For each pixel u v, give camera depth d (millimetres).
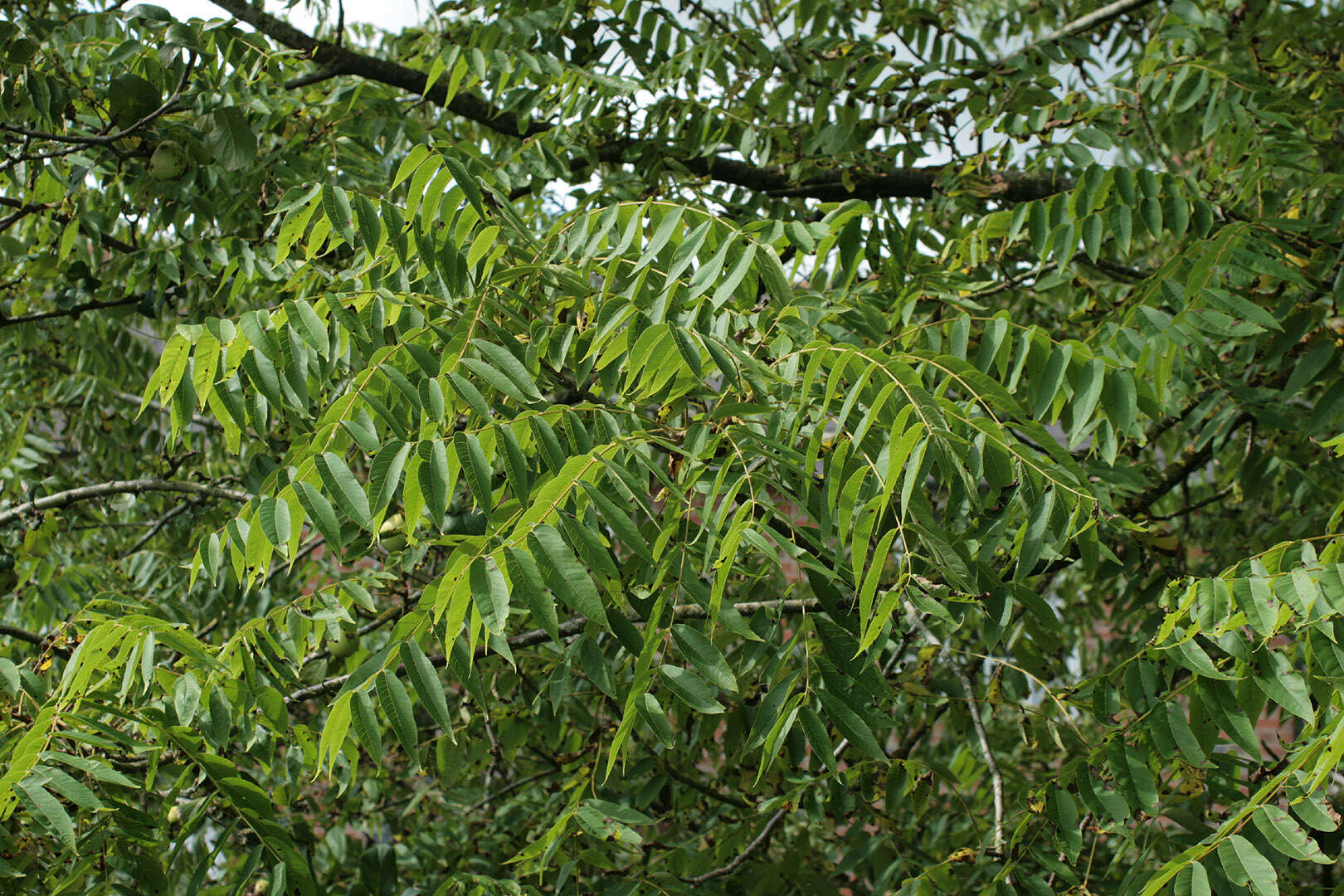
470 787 5168
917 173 4785
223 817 3180
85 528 5086
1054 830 2377
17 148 3900
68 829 1889
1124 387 2387
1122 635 5270
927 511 1947
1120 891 2264
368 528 1932
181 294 4109
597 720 3625
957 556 1932
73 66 3840
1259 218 3131
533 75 4176
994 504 2193
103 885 2273
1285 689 1969
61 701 2184
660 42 4457
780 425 2141
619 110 4453
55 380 5688
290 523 2029
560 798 3736
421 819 5004
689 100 4266
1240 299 2637
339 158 4148
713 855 3475
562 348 2352
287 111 4078
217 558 2271
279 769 3982
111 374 5273
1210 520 5805
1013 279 4180
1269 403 3430
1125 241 2959
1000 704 2758
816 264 2488
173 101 3482
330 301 2254
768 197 4496
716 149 4246
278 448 4047
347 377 3018
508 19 4117
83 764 2018
